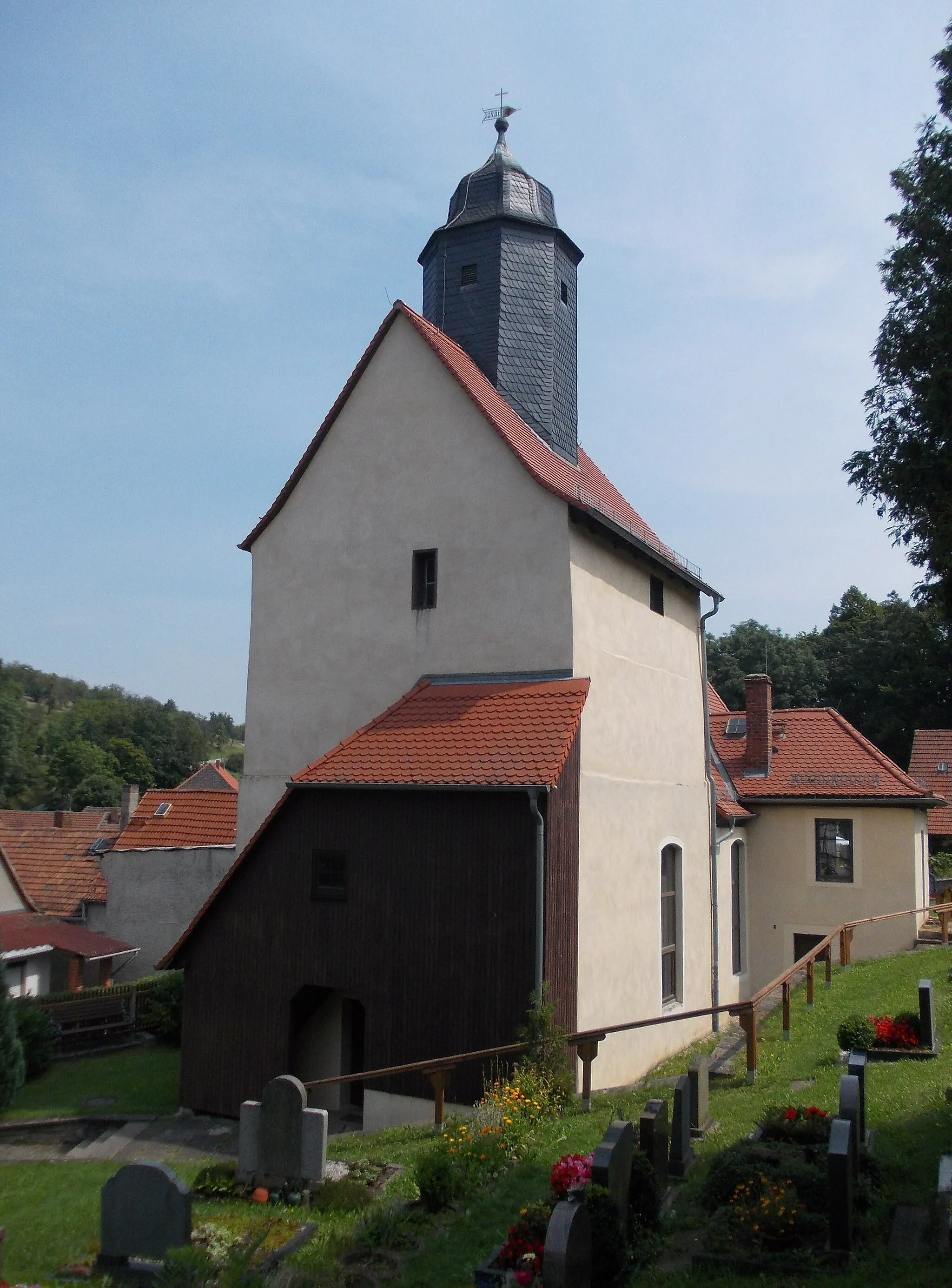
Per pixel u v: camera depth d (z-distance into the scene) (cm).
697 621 2214
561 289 2052
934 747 3766
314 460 1873
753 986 2478
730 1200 817
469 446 1714
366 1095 1406
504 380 1934
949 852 3569
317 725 1795
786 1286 679
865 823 2423
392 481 1786
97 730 9806
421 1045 1379
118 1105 1616
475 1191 933
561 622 1595
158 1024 2089
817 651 6231
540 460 1752
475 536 1688
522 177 2031
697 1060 1083
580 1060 1430
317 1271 777
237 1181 1008
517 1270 720
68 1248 905
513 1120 1102
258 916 1527
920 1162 884
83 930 2731
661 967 1827
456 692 1617
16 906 3002
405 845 1428
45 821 3653
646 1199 798
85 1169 1235
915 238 1176
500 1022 1333
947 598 1152
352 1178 1009
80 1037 2078
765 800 2497
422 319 1825
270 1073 1490
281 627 1861
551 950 1355
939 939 2323
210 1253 812
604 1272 706
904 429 1177
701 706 2192
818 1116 931
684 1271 724
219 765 7219
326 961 1463
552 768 1365
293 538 1877
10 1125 1512
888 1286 666
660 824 1878
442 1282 747
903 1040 1339
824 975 1997
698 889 2072
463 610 1683
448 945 1380
